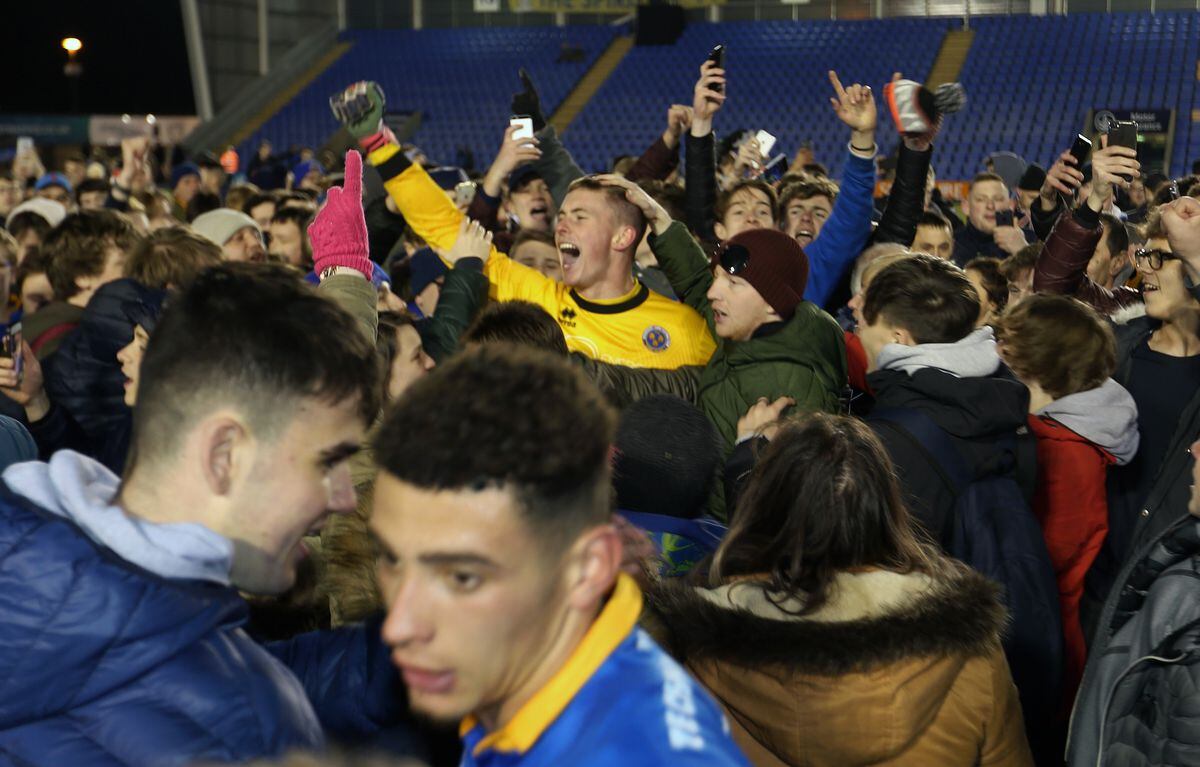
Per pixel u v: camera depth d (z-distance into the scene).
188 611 1.10
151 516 1.15
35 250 4.61
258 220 6.12
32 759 1.06
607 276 3.23
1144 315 3.32
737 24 26.19
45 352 3.30
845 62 24.58
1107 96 22.25
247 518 1.15
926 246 4.69
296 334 1.14
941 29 25.03
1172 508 2.51
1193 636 1.82
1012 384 2.37
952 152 21.17
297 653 1.46
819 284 3.60
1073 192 3.55
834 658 1.58
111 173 10.85
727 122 23.25
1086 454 2.69
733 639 1.62
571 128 24.11
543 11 26.16
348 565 1.56
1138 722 1.89
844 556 1.69
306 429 1.15
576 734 0.88
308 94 26.42
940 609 1.61
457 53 27.12
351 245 2.09
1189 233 2.69
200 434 1.13
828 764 1.62
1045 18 24.69
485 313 2.39
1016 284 4.31
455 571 0.86
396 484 0.87
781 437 1.77
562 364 0.93
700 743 0.85
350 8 28.53
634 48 26.16
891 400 2.42
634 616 0.94
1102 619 2.04
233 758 1.08
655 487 1.96
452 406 0.86
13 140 24.03
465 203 5.13
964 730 1.64
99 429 2.72
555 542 0.88
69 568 1.08
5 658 1.05
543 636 0.89
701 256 3.26
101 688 1.07
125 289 2.75
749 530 1.74
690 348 3.23
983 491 2.32
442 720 0.89
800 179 4.87
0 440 2.05
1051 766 2.61
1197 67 22.61
